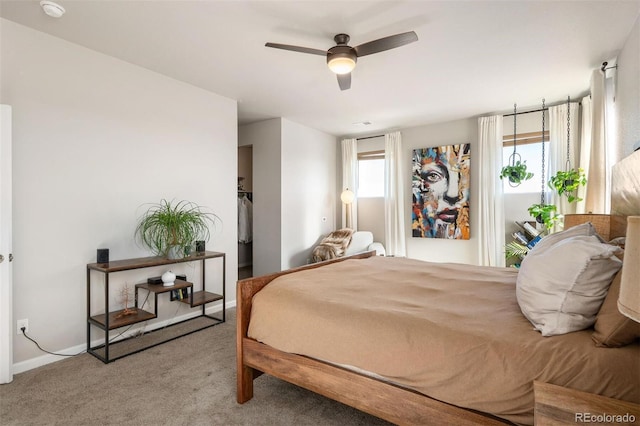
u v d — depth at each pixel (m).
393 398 1.46
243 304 2.04
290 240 5.20
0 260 2.21
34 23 2.43
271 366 1.89
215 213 3.90
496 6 2.21
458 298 1.86
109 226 2.94
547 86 3.64
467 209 4.89
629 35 2.55
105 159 2.92
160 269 3.36
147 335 3.14
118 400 2.03
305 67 3.18
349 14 2.31
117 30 2.53
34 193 2.51
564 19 2.36
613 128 3.16
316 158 5.73
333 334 1.64
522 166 4.21
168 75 3.37
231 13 2.30
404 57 2.95
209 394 2.11
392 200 5.55
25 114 2.47
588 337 1.25
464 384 1.29
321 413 1.92
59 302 2.63
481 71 3.26
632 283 0.76
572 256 1.35
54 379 2.29
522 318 1.51
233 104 4.11
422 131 5.36
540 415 0.93
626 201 2.07
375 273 2.56
